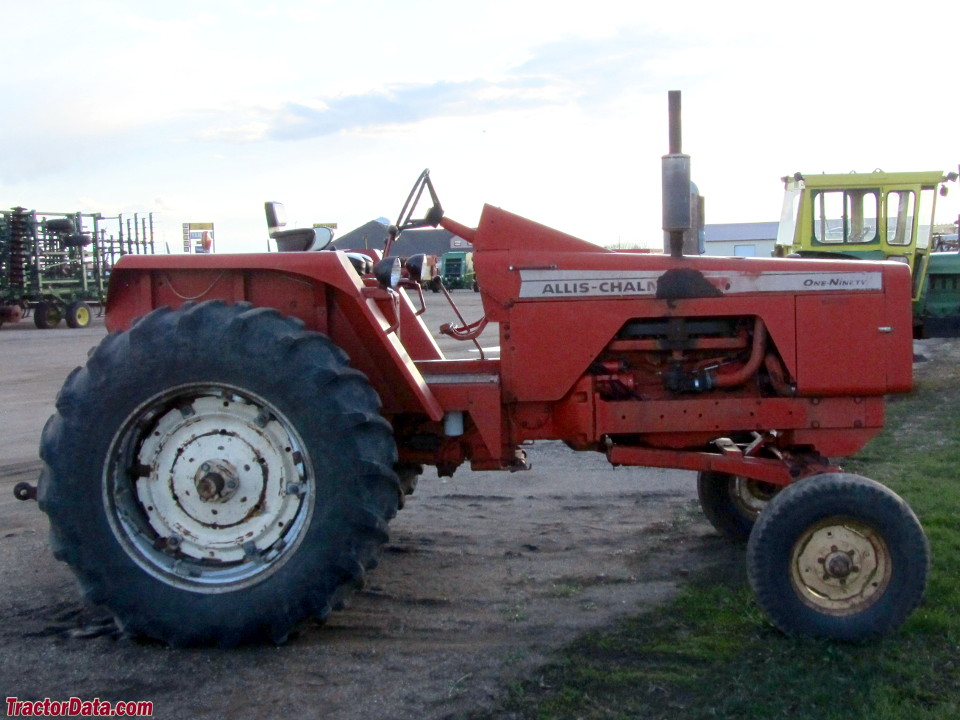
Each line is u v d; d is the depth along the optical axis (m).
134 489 3.76
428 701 3.17
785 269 4.03
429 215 4.33
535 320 4.11
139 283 4.15
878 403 4.08
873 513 3.54
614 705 3.10
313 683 3.33
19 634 3.80
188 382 3.61
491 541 5.05
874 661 3.38
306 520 3.60
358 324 4.02
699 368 4.17
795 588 3.60
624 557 4.74
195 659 3.55
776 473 4.03
